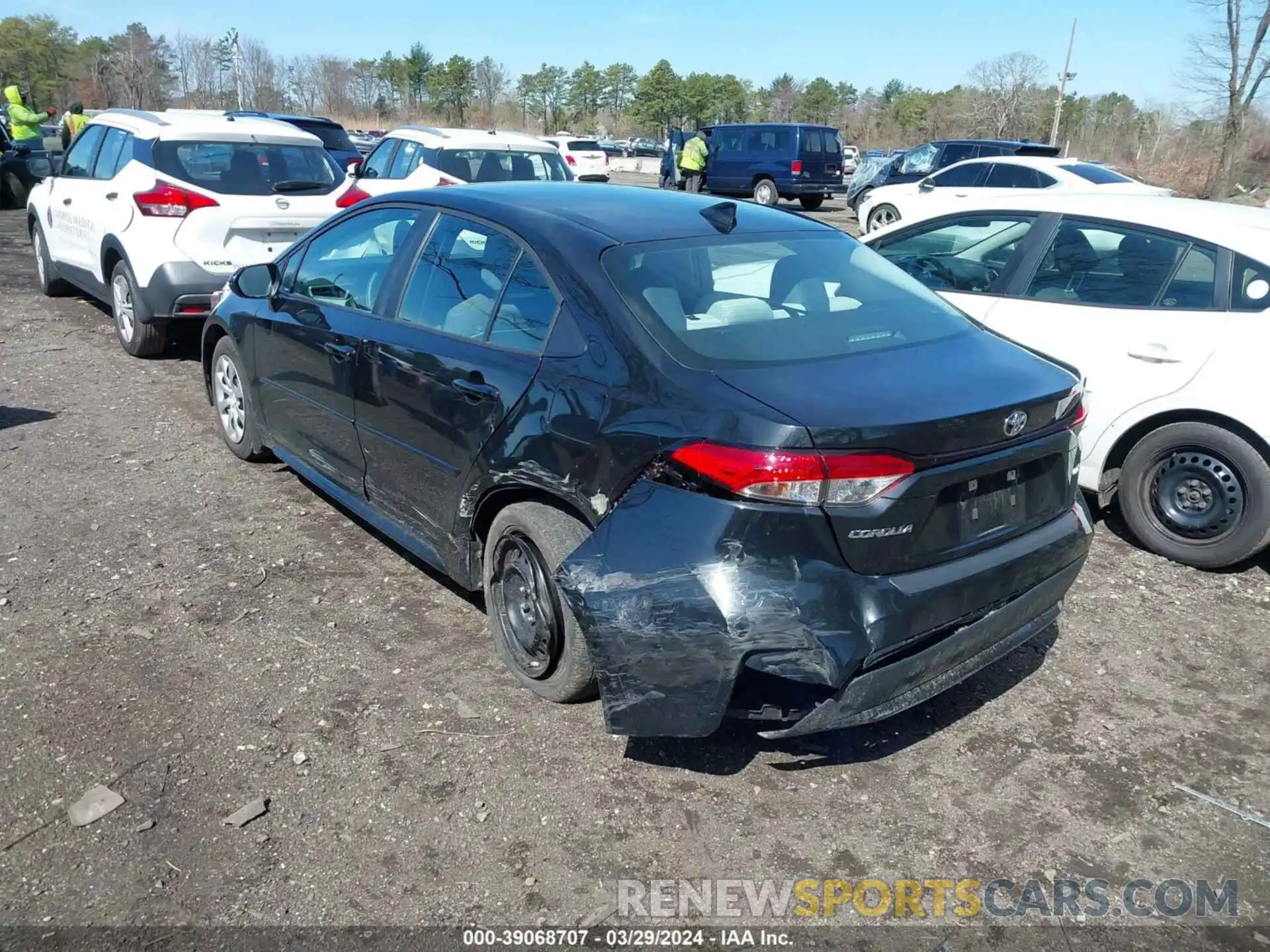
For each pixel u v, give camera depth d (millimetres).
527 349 3502
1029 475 3277
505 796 3109
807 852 2951
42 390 6965
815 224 4230
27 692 3504
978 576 3059
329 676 3691
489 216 3887
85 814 2928
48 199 9141
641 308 3277
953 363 3311
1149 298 4988
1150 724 3652
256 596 4262
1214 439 4730
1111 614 4469
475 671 3762
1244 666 4074
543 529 3359
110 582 4324
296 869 2785
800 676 2793
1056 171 15039
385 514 4348
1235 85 26359
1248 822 3152
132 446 5992
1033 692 3836
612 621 2930
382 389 4121
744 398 2908
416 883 2762
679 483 2924
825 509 2783
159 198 7160
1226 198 27391
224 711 3455
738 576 2805
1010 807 3182
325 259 4816
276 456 5328
